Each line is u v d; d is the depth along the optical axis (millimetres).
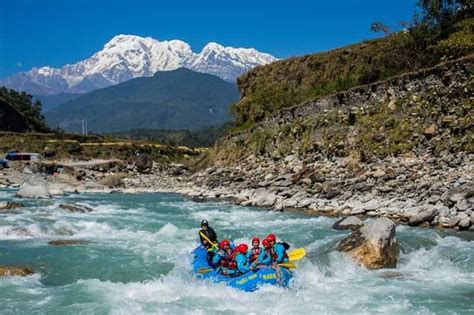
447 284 12797
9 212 24375
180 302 11688
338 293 12219
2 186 48562
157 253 16656
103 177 55719
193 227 21797
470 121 26578
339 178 29266
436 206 20578
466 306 11086
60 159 75500
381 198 23812
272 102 53406
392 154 29234
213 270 13703
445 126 27812
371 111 33469
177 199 35469
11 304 11391
